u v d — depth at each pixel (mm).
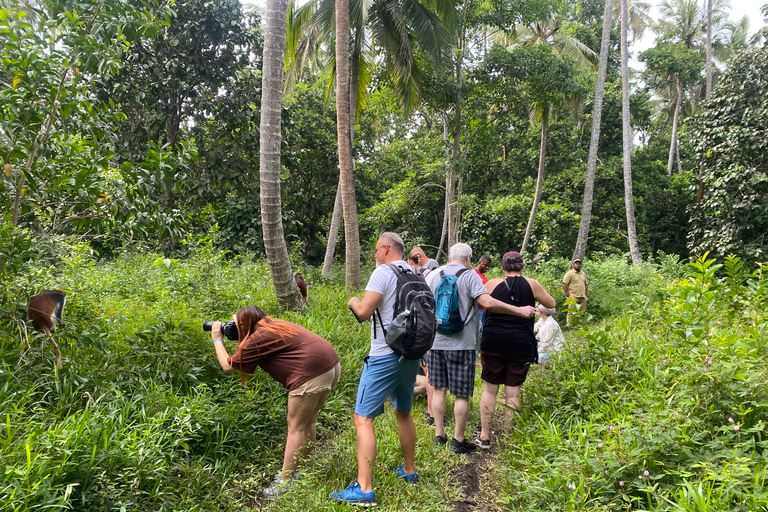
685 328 4055
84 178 3883
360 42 11688
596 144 14695
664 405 3256
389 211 16219
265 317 3494
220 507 3023
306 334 3459
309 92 19359
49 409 3246
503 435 4223
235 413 3791
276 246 6480
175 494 2969
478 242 18062
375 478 3402
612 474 2760
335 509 2922
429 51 12203
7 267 3758
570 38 18531
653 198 20922
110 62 4020
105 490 2559
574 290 10562
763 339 3328
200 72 13344
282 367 3348
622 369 4328
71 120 4281
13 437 2648
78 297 4887
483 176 22203
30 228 4223
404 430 3408
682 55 24344
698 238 14945
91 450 2705
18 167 3867
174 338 4289
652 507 2520
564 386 4234
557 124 20641
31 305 3578
